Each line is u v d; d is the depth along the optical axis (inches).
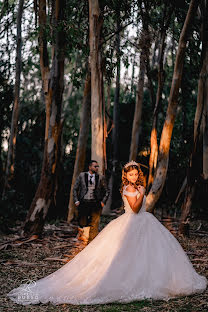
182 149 516.1
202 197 490.3
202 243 342.6
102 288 177.0
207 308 169.0
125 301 175.3
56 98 365.4
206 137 366.6
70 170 610.5
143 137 638.5
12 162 539.8
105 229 200.7
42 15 375.2
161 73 390.3
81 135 466.0
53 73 363.9
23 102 733.3
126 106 659.4
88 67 411.2
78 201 334.6
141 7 389.1
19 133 711.7
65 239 352.2
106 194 333.7
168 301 177.3
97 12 339.0
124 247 187.2
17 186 563.2
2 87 572.4
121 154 649.0
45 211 361.4
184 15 418.9
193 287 185.3
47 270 243.6
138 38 396.8
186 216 375.6
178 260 189.5
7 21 561.3
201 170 417.1
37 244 324.2
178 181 546.0
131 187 201.8
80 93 893.2
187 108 608.4
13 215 454.3
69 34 359.3
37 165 640.4
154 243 190.1
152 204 362.3
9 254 288.7
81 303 174.2
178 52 346.6
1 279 220.1
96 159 339.6
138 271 181.3
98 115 339.9
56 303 175.6
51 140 366.6
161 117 672.4
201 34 365.1
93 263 189.2
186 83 512.7
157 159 378.9
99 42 344.5
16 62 524.4
